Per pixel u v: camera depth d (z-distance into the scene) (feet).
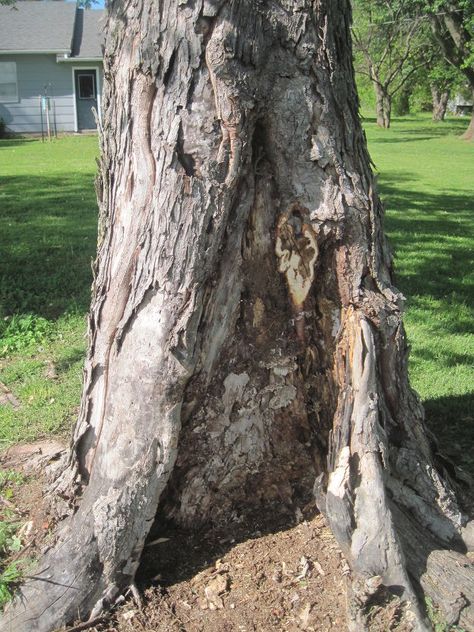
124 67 9.05
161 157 8.93
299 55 9.04
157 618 9.46
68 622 9.30
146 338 9.25
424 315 21.85
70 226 30.83
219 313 9.63
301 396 10.61
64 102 93.35
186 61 8.69
